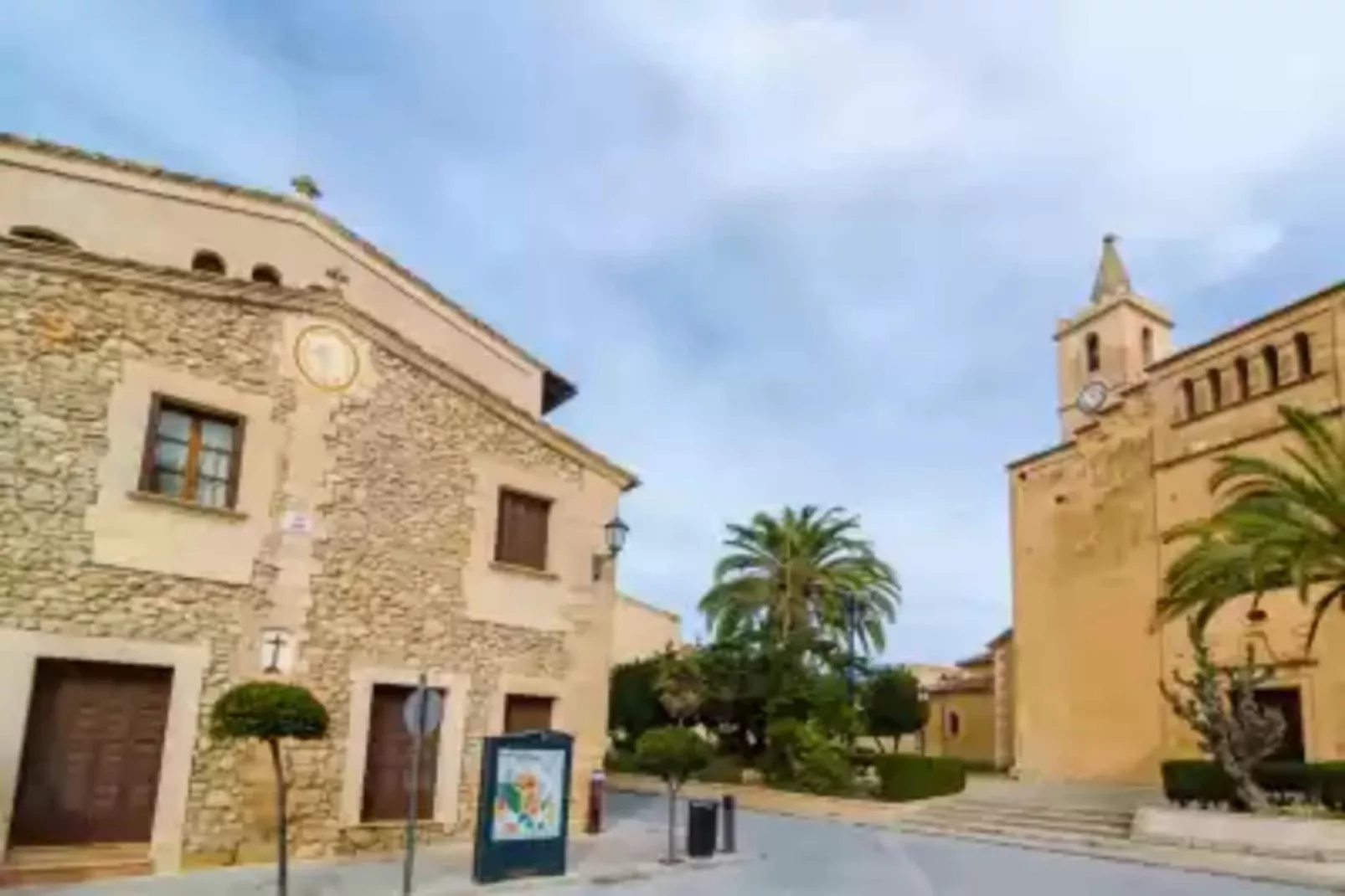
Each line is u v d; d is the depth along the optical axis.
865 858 15.35
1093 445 28.47
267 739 10.23
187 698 12.06
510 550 16.42
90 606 11.52
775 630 30.61
